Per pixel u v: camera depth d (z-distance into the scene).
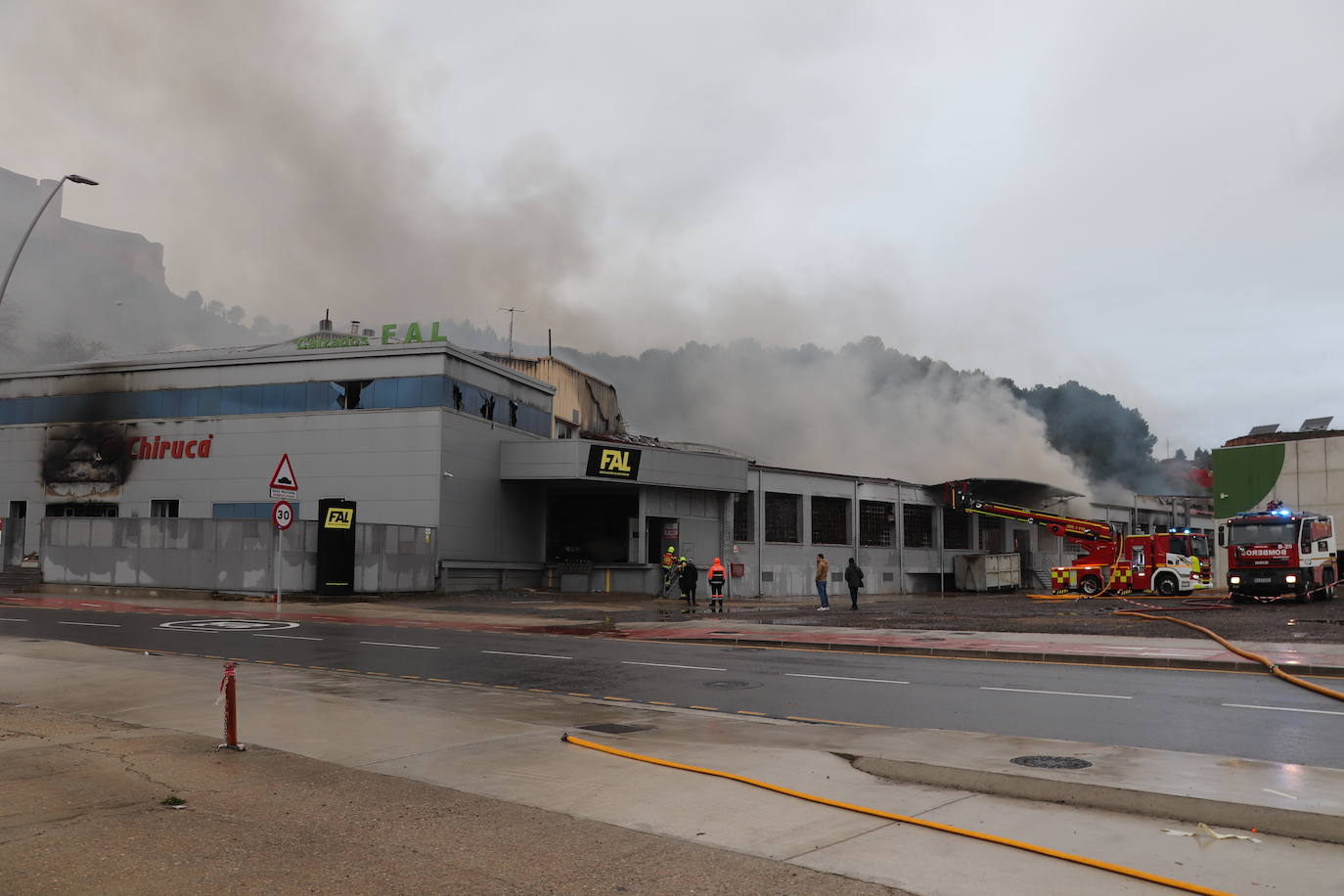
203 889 5.13
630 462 45.88
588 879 5.46
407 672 16.11
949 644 19.53
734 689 14.28
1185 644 18.95
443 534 41.84
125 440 47.12
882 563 58.25
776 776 8.32
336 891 5.18
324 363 44.19
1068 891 5.38
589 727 10.98
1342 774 8.30
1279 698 12.65
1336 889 5.39
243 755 8.81
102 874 5.31
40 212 25.47
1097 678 14.97
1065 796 7.44
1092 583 40.22
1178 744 9.73
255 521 35.44
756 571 51.03
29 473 48.69
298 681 14.59
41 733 9.70
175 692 12.95
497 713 11.91
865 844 6.24
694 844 6.20
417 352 42.75
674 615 30.14
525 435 49.66
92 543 37.25
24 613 26.62
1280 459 41.81
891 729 10.86
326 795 7.36
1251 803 7.23
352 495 42.75
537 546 49.44
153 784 7.56
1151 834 6.47
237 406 45.44
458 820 6.72
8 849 5.74
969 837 6.41
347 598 35.44
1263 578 31.14
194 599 34.84
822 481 55.22
